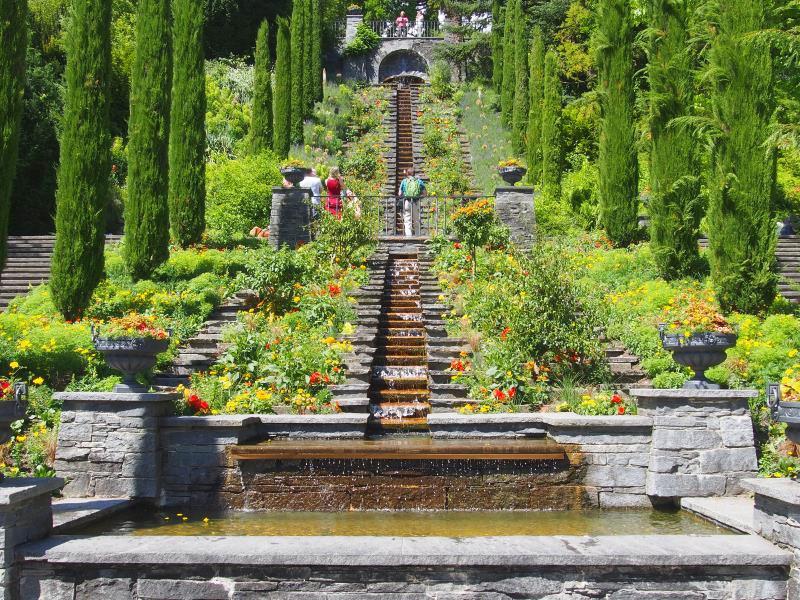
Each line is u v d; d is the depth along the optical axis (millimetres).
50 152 19297
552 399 8352
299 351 8844
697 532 5746
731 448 6711
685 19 12430
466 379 8812
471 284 11602
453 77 38156
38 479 5219
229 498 6848
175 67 14844
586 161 22562
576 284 10211
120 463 6793
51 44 24266
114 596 4789
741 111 10312
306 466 6859
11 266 14125
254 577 4746
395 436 7734
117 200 18812
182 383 8781
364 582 4715
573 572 4711
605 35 14828
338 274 12539
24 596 4844
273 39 37594
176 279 12344
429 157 26359
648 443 6883
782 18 11992
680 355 7000
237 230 16859
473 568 4695
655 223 12305
